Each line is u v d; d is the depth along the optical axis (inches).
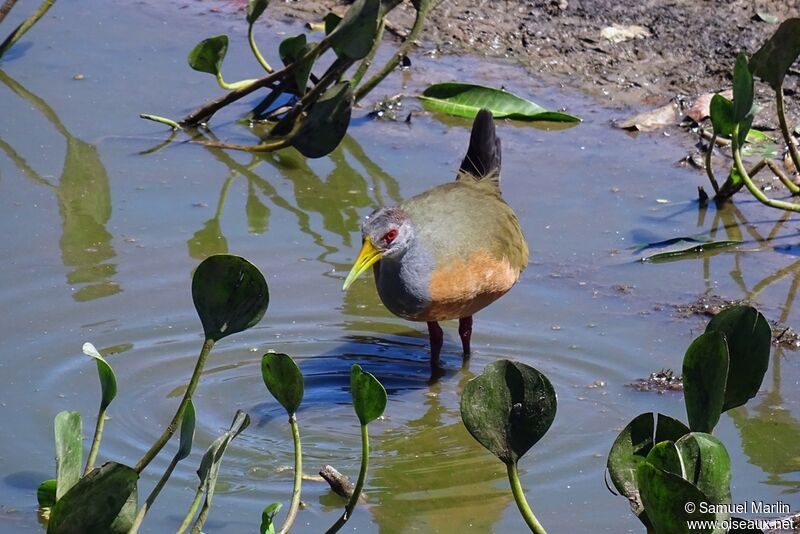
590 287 471.2
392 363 441.1
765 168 552.4
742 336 306.8
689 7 690.8
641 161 566.6
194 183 554.9
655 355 426.6
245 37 690.2
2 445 376.2
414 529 340.8
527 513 290.5
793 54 488.1
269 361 305.4
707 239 497.0
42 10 655.8
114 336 438.6
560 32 679.7
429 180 552.7
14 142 582.2
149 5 740.7
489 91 611.5
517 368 284.0
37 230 509.4
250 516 345.4
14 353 426.6
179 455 300.4
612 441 380.5
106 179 554.3
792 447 375.2
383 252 415.8
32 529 335.3
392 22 690.8
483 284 429.1
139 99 625.3
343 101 540.4
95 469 284.7
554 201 532.1
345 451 382.9
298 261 493.4
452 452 382.6
